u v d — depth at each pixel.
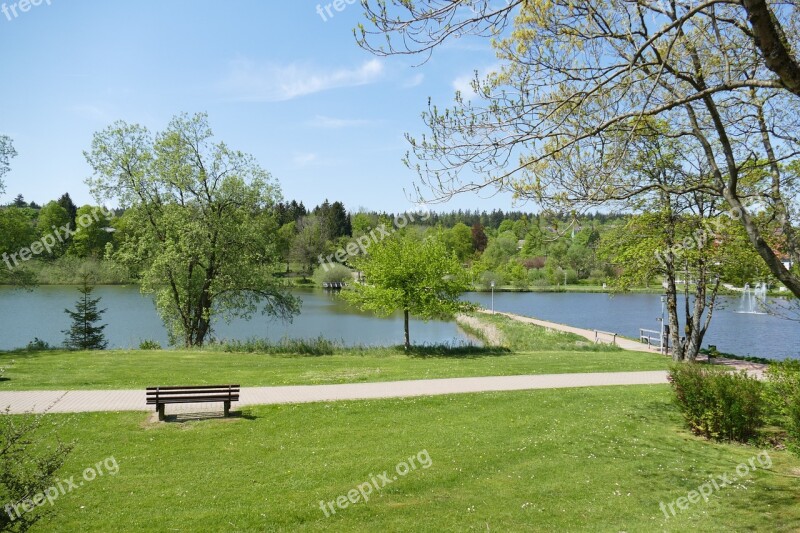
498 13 6.48
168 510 8.55
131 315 44.22
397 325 45.44
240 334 39.06
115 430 12.23
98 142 27.73
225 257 30.09
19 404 13.77
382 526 8.08
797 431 9.42
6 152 27.72
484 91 7.68
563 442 11.79
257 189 30.80
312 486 9.59
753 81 6.29
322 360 23.12
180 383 17.22
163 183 28.75
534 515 8.39
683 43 8.38
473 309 28.22
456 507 8.74
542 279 86.56
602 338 34.06
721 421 11.77
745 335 38.44
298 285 76.00
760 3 5.18
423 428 12.85
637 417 13.64
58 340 32.81
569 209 8.20
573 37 7.90
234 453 11.14
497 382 17.73
